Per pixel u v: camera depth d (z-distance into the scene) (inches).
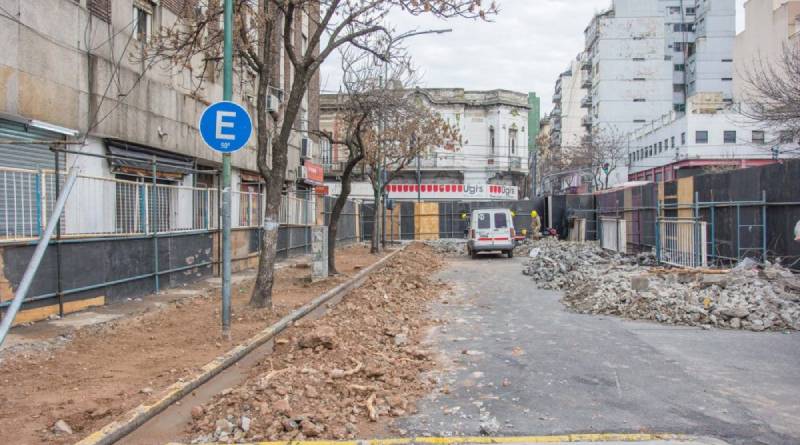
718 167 1717.5
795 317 356.2
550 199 1469.0
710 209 601.0
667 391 228.8
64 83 423.5
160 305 415.8
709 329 353.4
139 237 450.3
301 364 253.9
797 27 1914.4
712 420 196.1
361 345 292.4
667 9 2834.6
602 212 1091.9
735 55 2330.2
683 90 2829.7
